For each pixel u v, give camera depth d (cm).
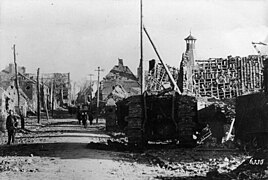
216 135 2878
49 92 11244
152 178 1527
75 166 1756
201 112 2958
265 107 2566
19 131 4194
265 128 2556
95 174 1562
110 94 8450
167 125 2842
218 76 4712
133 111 2839
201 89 4697
